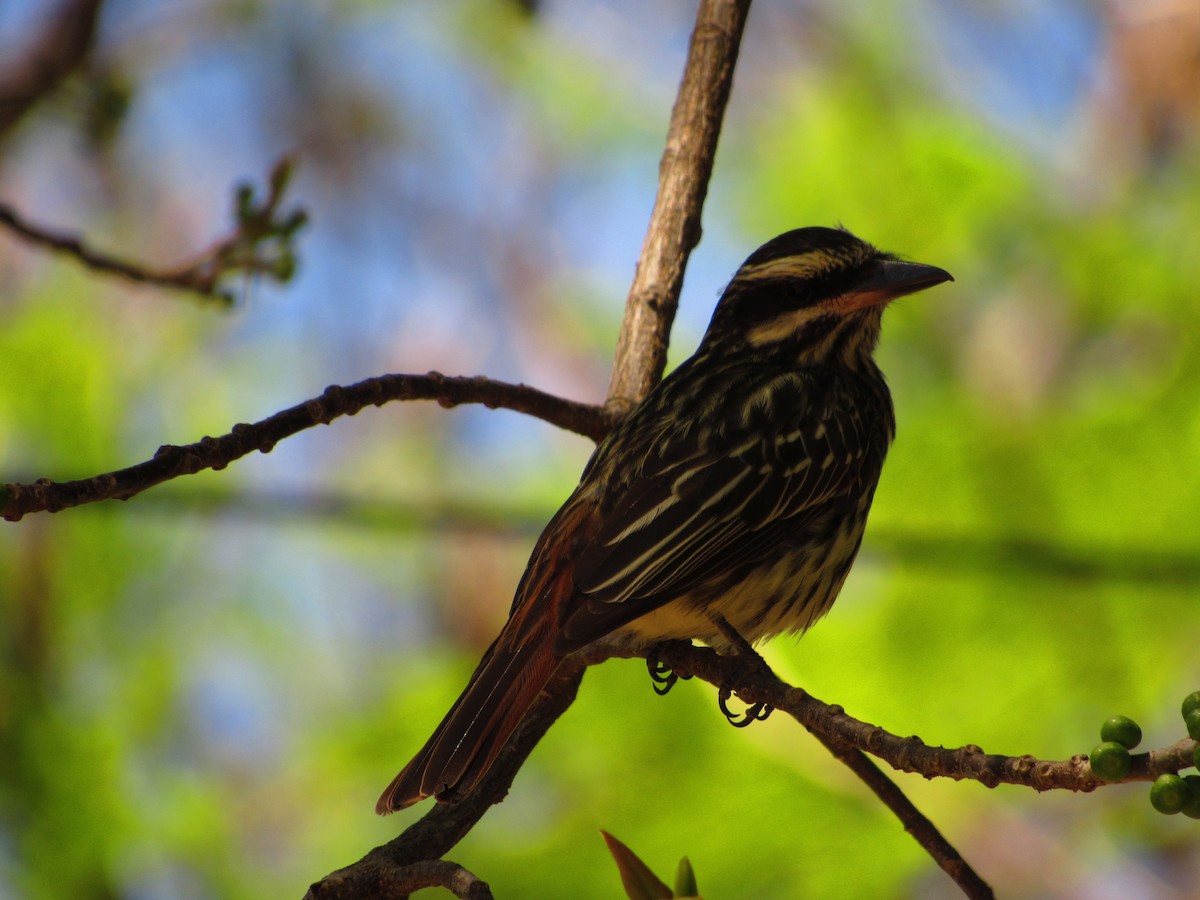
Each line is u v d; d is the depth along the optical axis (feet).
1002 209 42.65
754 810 32.63
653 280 28.43
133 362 45.47
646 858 32.42
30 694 39.75
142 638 41.60
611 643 26.23
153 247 54.13
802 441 27.73
